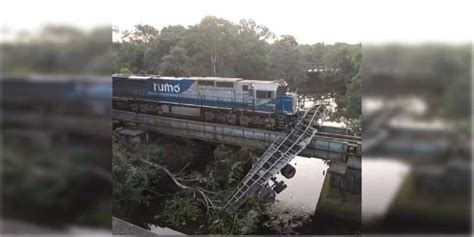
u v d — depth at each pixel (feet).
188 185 56.90
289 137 52.01
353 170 49.44
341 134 57.67
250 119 61.05
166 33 97.35
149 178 55.31
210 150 67.51
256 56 98.27
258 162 51.39
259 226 48.55
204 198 51.39
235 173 56.49
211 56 92.53
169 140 70.44
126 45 97.30
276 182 53.52
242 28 104.12
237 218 46.91
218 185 55.72
